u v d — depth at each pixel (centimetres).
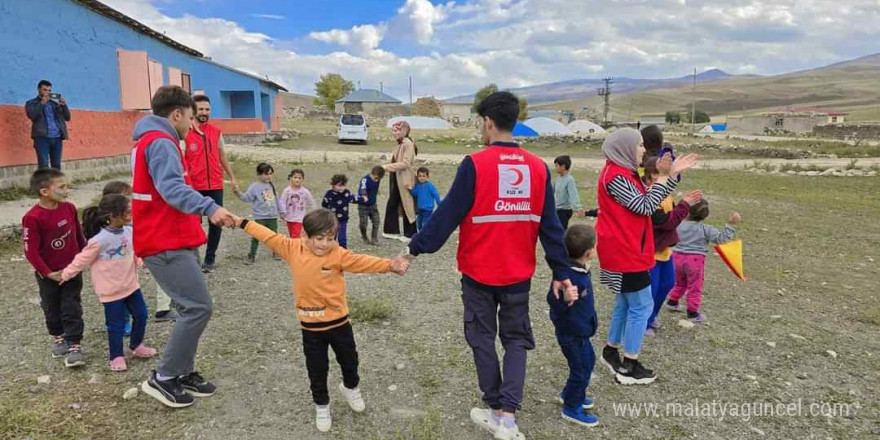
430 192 861
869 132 5312
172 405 348
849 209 1312
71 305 398
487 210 308
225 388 380
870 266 773
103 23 1317
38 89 949
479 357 324
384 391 384
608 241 385
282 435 328
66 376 388
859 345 486
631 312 396
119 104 1399
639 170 432
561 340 342
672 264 468
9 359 411
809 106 18175
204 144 605
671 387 402
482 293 319
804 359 454
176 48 1956
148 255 334
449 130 5547
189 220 345
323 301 326
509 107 314
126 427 329
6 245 710
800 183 1889
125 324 422
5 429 316
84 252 375
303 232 334
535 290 628
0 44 948
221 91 2994
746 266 757
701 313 552
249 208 1088
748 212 1240
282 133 3312
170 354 344
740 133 7262
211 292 580
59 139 988
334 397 375
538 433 339
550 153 3300
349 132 3216
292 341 461
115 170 1355
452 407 366
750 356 457
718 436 342
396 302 567
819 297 624
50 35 1098
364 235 831
